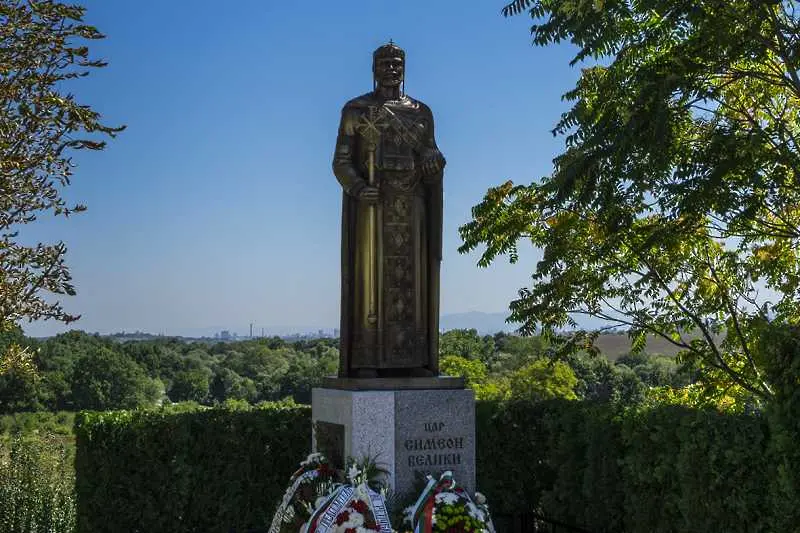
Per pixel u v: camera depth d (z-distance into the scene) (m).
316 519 7.36
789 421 6.82
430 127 8.88
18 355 11.38
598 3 9.29
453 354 26.03
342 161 8.70
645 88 9.28
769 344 7.00
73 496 11.66
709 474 7.74
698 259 11.83
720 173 9.22
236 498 10.40
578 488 9.91
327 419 8.47
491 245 12.31
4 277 9.95
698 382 12.80
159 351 57.47
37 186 9.85
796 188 9.88
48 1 9.70
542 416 10.73
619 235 10.95
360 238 8.67
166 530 10.09
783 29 9.38
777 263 11.55
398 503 7.83
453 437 8.13
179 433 10.15
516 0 9.88
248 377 56.09
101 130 10.09
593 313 12.05
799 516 6.75
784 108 11.08
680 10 9.39
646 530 8.64
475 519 7.61
